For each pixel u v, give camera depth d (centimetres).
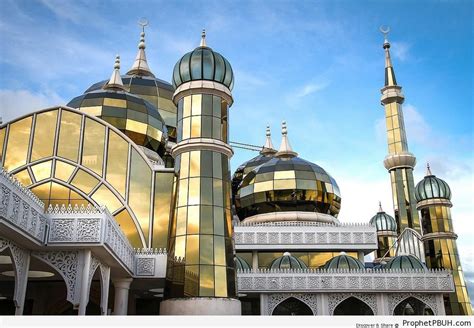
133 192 2552
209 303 2102
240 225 3441
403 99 5950
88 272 1570
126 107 3366
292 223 3541
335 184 3972
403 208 5400
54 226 1557
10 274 2081
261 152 5191
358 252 3519
